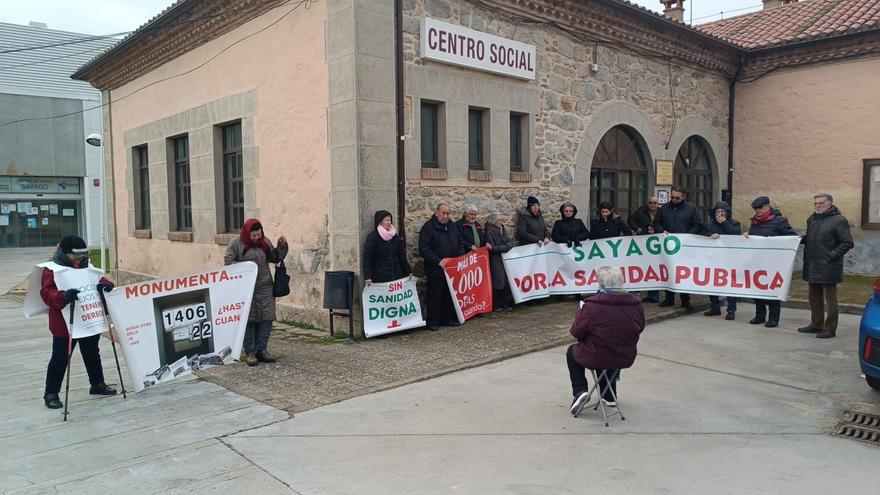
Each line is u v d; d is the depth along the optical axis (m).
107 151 14.87
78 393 5.94
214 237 10.75
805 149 13.43
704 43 12.83
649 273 9.37
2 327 10.44
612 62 11.24
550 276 9.52
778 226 8.55
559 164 10.35
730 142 14.40
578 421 4.87
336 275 7.59
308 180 8.59
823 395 5.56
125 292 5.69
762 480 3.83
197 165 11.16
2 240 28.17
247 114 9.76
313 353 7.06
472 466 4.03
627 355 4.71
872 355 5.23
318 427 4.77
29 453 4.40
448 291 8.30
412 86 8.25
